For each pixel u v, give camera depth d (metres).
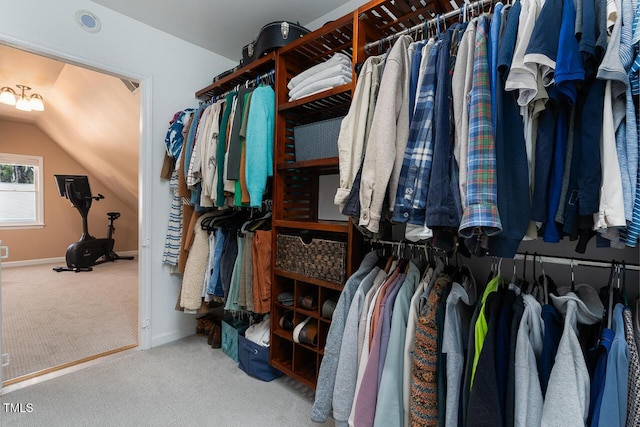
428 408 0.95
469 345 0.92
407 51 1.11
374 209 1.00
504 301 0.93
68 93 3.38
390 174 0.99
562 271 1.22
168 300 2.35
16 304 3.06
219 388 1.74
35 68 3.02
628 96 0.69
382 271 1.30
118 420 1.46
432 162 0.90
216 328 2.30
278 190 1.70
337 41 1.55
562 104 0.79
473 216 0.75
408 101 1.04
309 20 2.09
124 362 2.01
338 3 1.91
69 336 2.37
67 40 1.80
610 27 0.68
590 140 0.72
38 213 5.12
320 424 1.46
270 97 1.72
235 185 1.71
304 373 1.61
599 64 0.70
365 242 1.51
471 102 0.82
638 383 0.71
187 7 1.96
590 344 0.90
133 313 2.89
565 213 0.78
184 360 2.06
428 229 0.93
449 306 0.96
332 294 1.58
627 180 0.68
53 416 1.47
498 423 0.78
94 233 5.64
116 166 4.38
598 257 1.14
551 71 0.73
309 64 1.81
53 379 1.79
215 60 2.57
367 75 1.15
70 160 5.44
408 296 1.11
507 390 0.81
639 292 1.08
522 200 0.79
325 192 1.94
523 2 0.81
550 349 0.83
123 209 5.94
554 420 0.72
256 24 2.15
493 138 0.78
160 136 2.26
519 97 0.78
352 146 1.18
